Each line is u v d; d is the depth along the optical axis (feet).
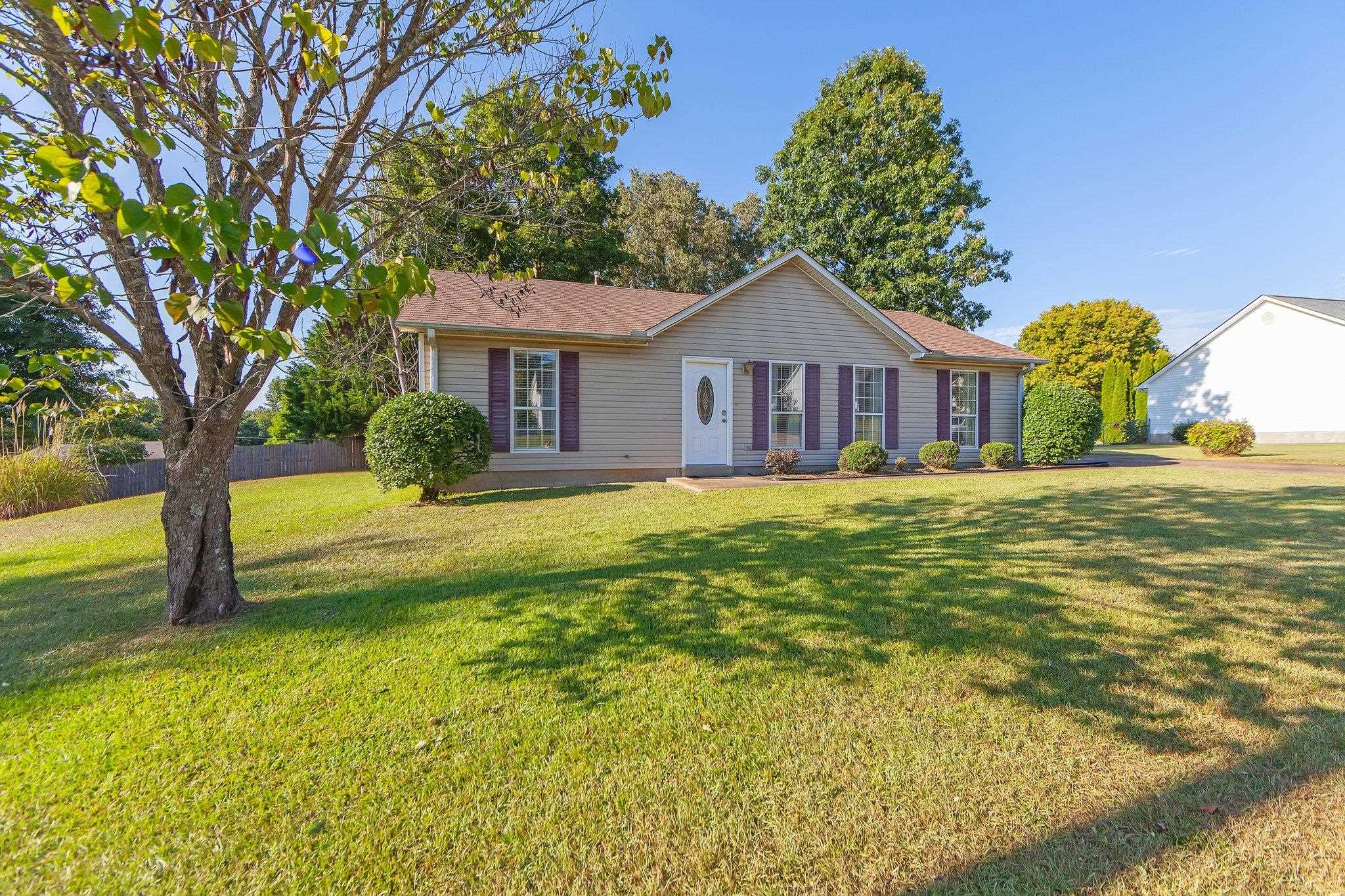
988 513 23.88
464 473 28.32
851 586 14.30
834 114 75.31
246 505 30.37
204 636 11.67
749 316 39.14
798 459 39.06
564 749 7.76
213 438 12.44
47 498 33.65
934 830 6.20
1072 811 6.43
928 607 12.75
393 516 25.07
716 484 32.63
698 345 37.83
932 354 43.21
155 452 64.59
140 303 10.32
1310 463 44.39
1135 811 6.40
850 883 5.55
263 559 18.07
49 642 11.59
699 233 98.12
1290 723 8.09
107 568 18.06
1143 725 8.11
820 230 76.89
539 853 5.97
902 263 71.05
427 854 5.97
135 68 7.63
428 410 27.66
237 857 5.96
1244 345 78.54
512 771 7.32
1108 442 94.48
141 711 8.86
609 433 35.83
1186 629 11.41
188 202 5.80
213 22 8.86
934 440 45.27
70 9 7.01
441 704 8.96
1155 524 21.35
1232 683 9.25
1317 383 70.49
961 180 76.02
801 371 40.63
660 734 8.08
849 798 6.72
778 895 5.44
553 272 62.69
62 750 7.84
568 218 15.49
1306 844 5.89
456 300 35.17
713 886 5.54
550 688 9.43
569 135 12.89
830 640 11.12
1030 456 45.55
